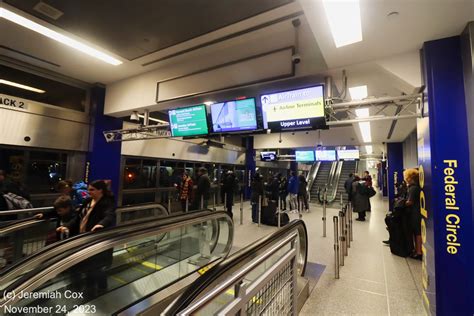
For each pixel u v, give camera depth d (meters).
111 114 5.82
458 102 2.16
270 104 3.51
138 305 2.43
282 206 8.20
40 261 1.80
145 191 7.46
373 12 1.99
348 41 2.44
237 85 3.81
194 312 0.95
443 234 2.12
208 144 9.30
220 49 4.02
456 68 2.22
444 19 2.03
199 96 4.29
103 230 2.31
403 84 2.71
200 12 2.99
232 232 4.31
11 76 4.64
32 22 3.29
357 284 3.08
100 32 3.48
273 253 1.61
